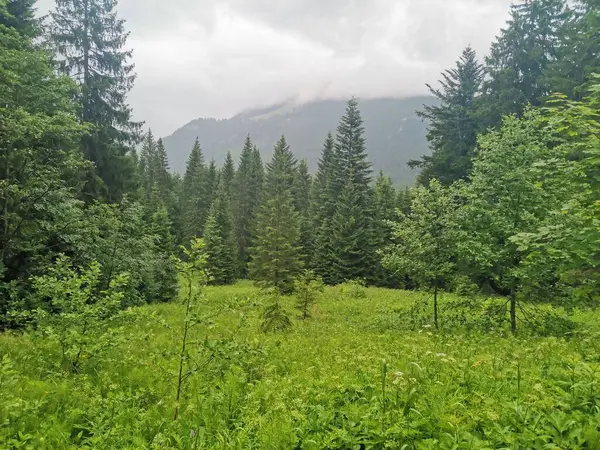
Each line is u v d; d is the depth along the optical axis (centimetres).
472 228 1151
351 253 3941
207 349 632
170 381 672
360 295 2502
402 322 1318
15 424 491
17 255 1283
